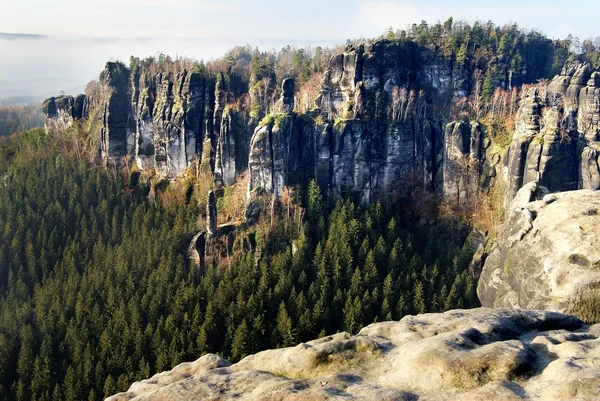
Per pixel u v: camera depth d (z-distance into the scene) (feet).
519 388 108.06
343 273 392.06
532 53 654.94
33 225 482.69
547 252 218.18
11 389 325.62
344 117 517.96
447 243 446.19
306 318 332.39
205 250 461.78
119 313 356.79
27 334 347.97
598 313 187.52
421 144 529.45
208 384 137.39
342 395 116.16
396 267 402.11
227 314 354.74
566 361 112.68
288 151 496.23
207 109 582.35
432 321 156.15
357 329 330.34
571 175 426.10
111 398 155.53
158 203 554.87
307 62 618.03
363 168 516.73
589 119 442.50
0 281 440.04
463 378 113.91
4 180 596.70
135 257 434.30
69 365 319.88
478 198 492.54
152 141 621.72
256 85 574.56
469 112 543.39
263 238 461.78
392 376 123.03
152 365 319.06
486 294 270.05
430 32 612.29
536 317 150.61
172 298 375.45
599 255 198.29
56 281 410.11
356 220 432.66
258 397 123.13
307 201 488.85
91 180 563.48
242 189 524.93
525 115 444.96
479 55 578.25
